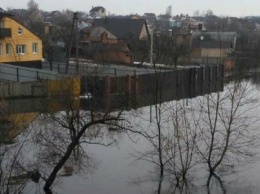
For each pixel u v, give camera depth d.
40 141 16.45
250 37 79.56
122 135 19.69
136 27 73.19
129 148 17.92
